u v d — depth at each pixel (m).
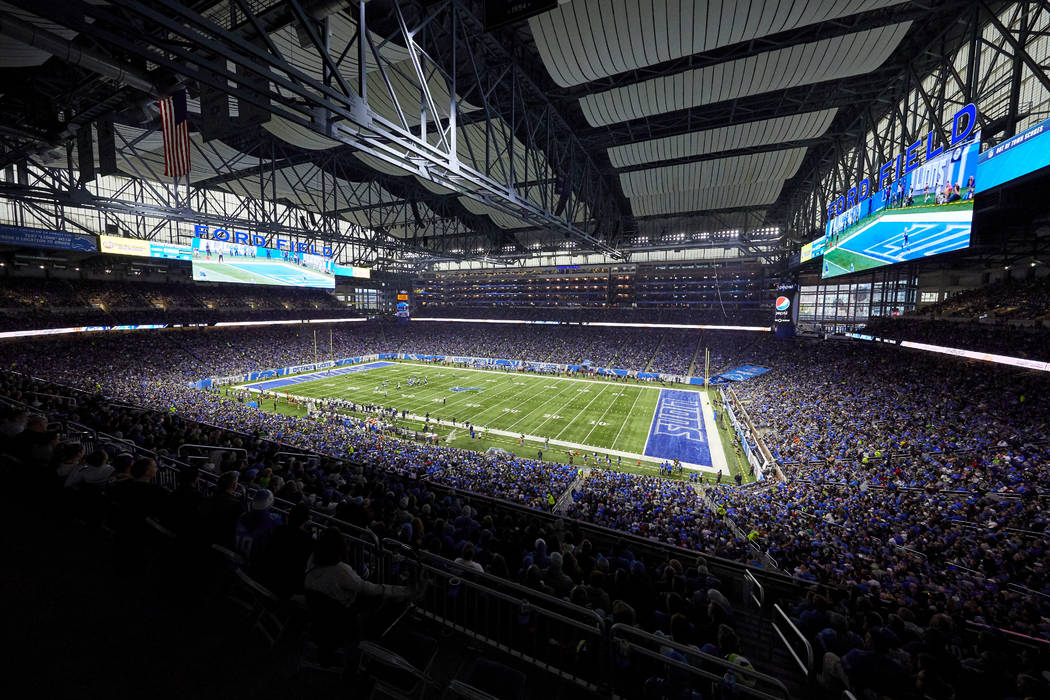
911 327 36.66
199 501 4.85
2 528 5.45
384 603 4.30
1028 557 13.24
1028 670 6.10
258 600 4.12
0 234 35.66
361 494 11.25
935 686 4.66
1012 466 20.91
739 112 30.05
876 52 21.42
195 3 12.31
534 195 44.53
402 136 13.91
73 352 49.84
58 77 17.02
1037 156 15.17
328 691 3.47
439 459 25.45
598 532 11.73
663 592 7.42
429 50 21.03
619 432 39.69
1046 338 26.05
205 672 3.48
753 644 7.04
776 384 47.44
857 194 30.00
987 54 21.12
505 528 10.32
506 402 49.56
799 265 44.88
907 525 16.75
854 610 8.15
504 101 26.67
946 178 20.00
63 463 5.79
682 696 4.36
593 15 18.78
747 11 17.58
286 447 17.22
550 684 4.28
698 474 30.89
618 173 40.94
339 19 17.62
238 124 12.10
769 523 17.28
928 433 26.84
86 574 4.59
